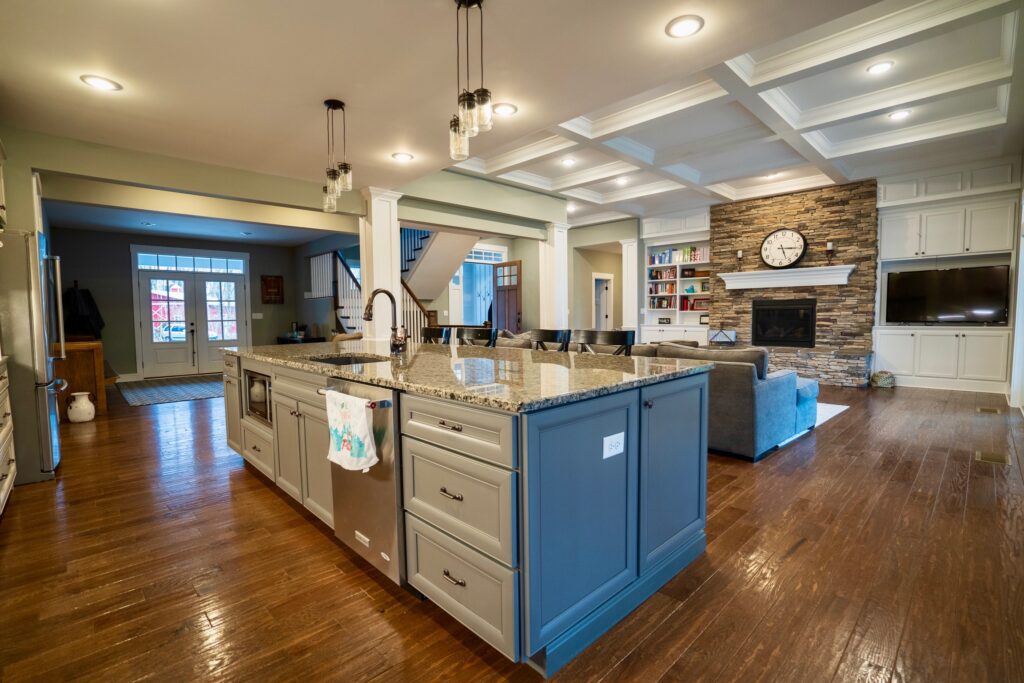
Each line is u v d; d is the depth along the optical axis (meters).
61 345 3.30
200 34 2.35
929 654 1.51
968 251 5.93
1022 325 5.01
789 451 3.70
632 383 1.71
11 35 2.30
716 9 2.24
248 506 2.77
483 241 10.16
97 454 3.79
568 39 2.47
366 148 4.00
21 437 3.12
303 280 9.36
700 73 3.74
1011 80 3.69
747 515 2.57
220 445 4.05
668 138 5.20
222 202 5.35
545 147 5.32
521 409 1.33
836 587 1.90
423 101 3.13
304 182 4.95
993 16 2.90
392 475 1.81
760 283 7.40
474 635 1.66
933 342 6.20
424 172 4.69
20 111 3.17
